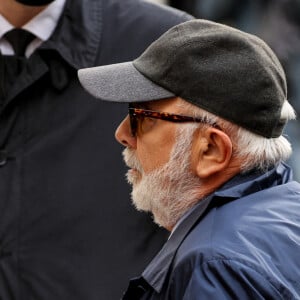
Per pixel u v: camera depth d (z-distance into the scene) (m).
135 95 6.39
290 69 13.88
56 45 8.44
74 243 8.34
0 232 8.38
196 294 5.49
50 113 8.45
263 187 6.26
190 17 8.86
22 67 8.43
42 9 8.50
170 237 6.25
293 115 6.47
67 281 8.29
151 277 6.08
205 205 6.11
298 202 6.21
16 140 8.46
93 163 8.38
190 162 6.25
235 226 5.87
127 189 8.37
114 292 8.27
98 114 8.42
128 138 6.66
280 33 13.92
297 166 13.62
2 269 8.33
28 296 8.33
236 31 6.38
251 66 6.10
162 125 6.32
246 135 6.10
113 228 8.34
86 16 8.63
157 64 6.36
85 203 8.34
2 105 8.43
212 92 6.10
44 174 8.40
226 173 6.21
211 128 6.11
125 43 8.61
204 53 6.17
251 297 5.43
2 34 8.54
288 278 5.64
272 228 5.88
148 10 8.80
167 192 6.38
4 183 8.42
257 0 14.05
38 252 8.36
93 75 6.66
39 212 8.36
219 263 5.55
